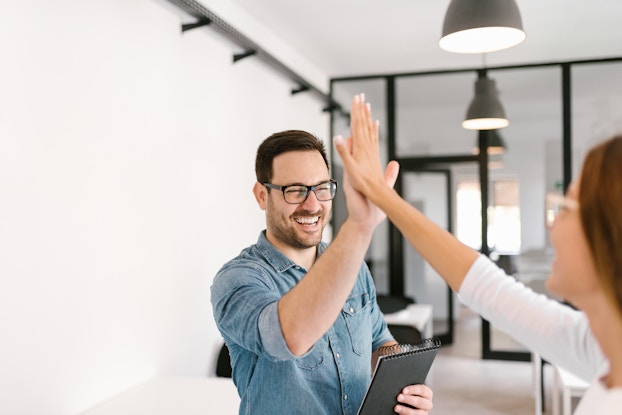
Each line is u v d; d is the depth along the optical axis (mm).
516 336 1105
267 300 1348
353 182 1143
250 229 4801
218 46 4219
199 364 3910
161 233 3459
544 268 6359
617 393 817
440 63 6328
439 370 6051
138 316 3215
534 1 4449
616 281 781
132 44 3176
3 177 2299
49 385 2549
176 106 3643
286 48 5555
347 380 1573
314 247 1718
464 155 6594
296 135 1607
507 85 6418
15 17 2359
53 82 2574
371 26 5031
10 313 2338
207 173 4055
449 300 7277
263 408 1498
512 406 4898
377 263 7094
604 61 6109
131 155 3162
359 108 1162
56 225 2590
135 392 3021
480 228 6523
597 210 791
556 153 6309
